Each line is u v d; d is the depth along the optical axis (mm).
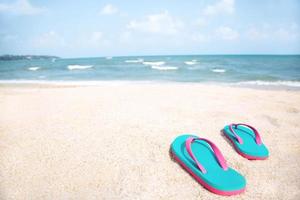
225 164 2908
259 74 17766
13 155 3357
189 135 3748
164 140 3822
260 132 4344
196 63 34688
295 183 2824
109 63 40125
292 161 3334
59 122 4750
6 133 4172
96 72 22797
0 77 18875
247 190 2668
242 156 3395
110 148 3541
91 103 6461
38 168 3033
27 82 14578
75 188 2639
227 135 3965
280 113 5613
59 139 3879
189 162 2939
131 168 3025
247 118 5152
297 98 7512
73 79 16469
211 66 27609
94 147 3580
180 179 2824
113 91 8797
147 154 3367
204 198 2514
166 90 9023
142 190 2617
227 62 37250
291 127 4645
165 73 19953
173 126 4480
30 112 5586
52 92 8797
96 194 2543
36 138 3932
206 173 2756
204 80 14562
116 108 5812
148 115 5172
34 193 2557
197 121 4836
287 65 28406
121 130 4230
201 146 3410
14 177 2842
